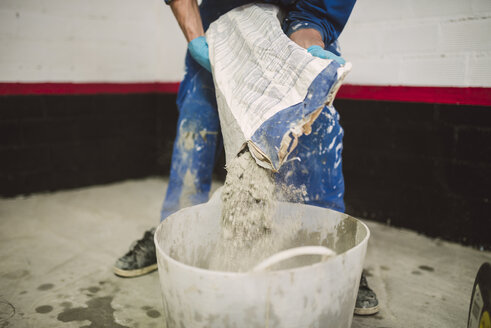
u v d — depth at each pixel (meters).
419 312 1.28
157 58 3.02
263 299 0.75
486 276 0.83
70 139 2.70
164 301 0.89
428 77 1.81
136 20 2.88
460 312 1.28
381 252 1.74
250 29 1.05
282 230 1.11
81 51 2.66
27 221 2.12
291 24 1.18
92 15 2.68
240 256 1.01
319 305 0.81
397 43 1.89
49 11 2.50
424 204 1.91
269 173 1.00
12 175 2.50
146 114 3.05
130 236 1.92
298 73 0.89
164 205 1.54
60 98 2.61
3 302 1.33
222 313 0.77
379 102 1.99
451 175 1.80
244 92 0.96
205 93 1.37
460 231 1.80
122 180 3.00
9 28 2.36
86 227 2.04
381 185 2.05
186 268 0.77
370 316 1.26
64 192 2.70
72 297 1.37
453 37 1.71
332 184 1.30
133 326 1.21
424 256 1.70
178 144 1.47
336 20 1.21
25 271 1.56
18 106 2.45
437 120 1.80
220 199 1.16
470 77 1.68
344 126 2.14
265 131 0.87
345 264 0.82
